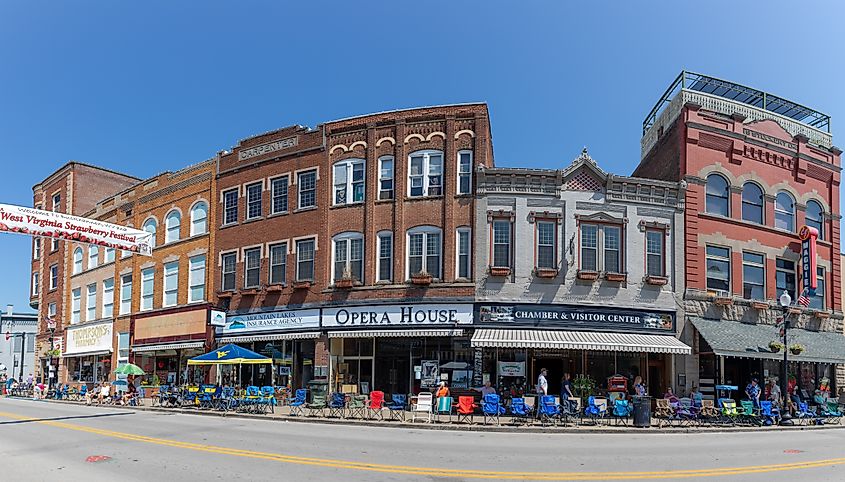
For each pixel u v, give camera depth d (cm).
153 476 1170
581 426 2184
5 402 3738
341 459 1375
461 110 2902
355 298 2912
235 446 1586
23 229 2394
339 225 3031
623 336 2686
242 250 3338
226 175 3484
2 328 7675
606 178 2805
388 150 3002
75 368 4631
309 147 3159
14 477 1164
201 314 3450
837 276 3253
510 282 2723
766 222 3072
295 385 3050
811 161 3250
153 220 3947
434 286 2794
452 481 1138
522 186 2783
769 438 2005
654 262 2825
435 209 2870
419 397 2291
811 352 2867
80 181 4884
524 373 2706
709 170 2970
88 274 4566
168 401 3122
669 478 1203
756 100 3394
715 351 2592
